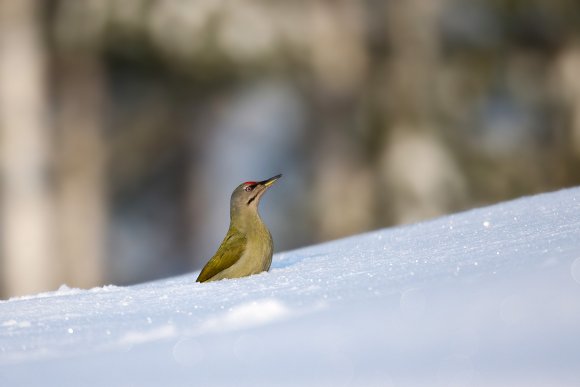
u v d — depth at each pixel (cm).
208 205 3866
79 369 401
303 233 3506
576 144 3241
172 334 446
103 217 3206
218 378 358
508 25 3322
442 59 3164
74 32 2973
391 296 434
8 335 515
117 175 3519
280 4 2994
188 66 3112
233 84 3278
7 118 2897
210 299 577
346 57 2997
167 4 2945
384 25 3066
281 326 412
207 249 3894
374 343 366
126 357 407
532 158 3241
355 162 3039
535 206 891
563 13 3259
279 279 646
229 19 2956
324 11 2989
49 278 2989
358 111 3042
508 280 414
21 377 404
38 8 2930
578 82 3272
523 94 3338
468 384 313
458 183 2955
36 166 2930
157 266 3869
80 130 3170
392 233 977
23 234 2930
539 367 318
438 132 3003
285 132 3616
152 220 3862
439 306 396
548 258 474
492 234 724
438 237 816
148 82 3375
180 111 3491
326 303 456
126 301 615
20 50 2895
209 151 3766
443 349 347
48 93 2984
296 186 3591
